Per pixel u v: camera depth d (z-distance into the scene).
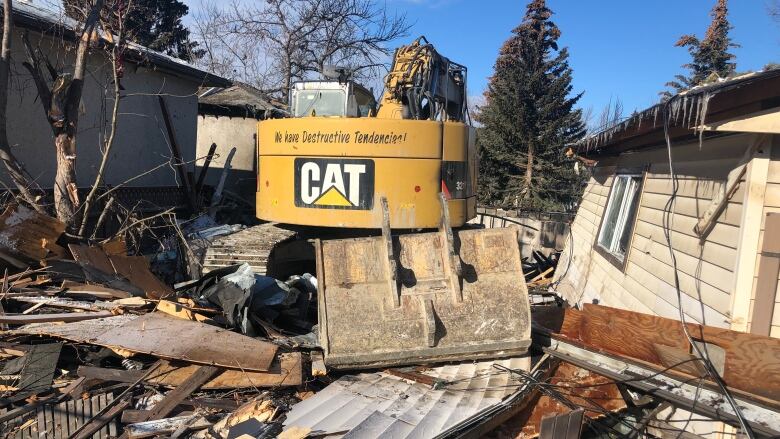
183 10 25.03
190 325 4.84
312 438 3.52
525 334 4.66
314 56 24.25
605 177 9.09
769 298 3.75
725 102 3.61
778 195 3.77
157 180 11.32
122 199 9.34
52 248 5.70
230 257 6.77
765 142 3.81
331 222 6.49
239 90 16.16
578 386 4.41
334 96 7.84
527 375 4.38
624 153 8.02
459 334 4.61
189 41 24.91
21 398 3.84
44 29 7.80
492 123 24.17
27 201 6.34
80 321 4.71
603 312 4.75
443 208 4.99
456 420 3.70
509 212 19.09
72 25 8.34
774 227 3.75
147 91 10.77
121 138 10.16
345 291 4.72
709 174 4.63
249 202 13.65
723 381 3.75
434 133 6.44
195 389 4.19
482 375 4.48
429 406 3.95
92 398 3.96
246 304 5.39
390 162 6.35
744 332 3.68
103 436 3.76
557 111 24.12
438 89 7.84
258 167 7.20
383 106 7.93
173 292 5.94
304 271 7.78
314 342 5.42
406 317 4.62
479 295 4.76
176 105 11.86
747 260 3.81
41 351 4.28
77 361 4.38
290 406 4.10
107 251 6.38
